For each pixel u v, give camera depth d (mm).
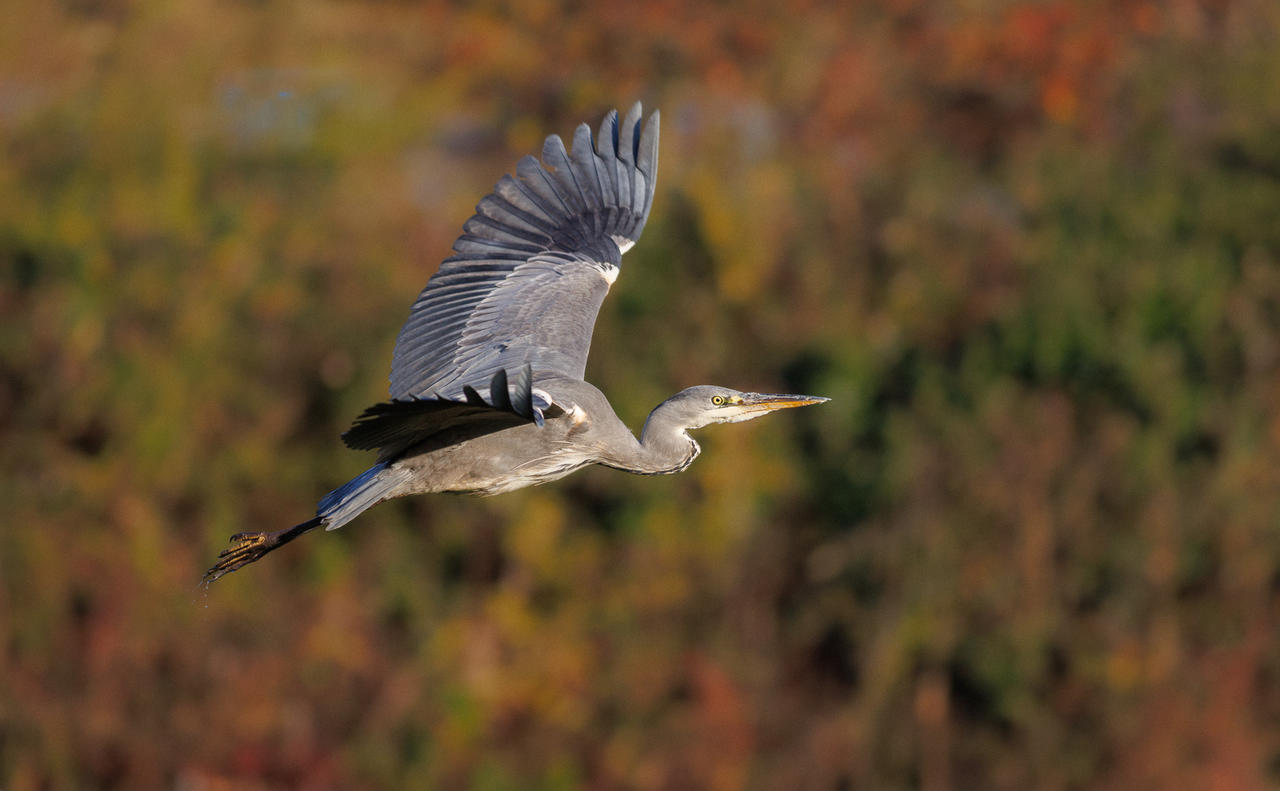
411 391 7457
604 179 8297
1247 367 15391
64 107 15984
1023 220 17297
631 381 14727
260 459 14328
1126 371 15023
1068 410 15078
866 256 16500
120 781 13336
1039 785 14055
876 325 16000
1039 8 19797
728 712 14031
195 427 14406
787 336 15555
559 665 14023
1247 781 14039
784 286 15898
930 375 15430
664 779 13898
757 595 14578
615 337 14914
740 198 16109
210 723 13422
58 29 16953
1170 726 14070
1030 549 14383
